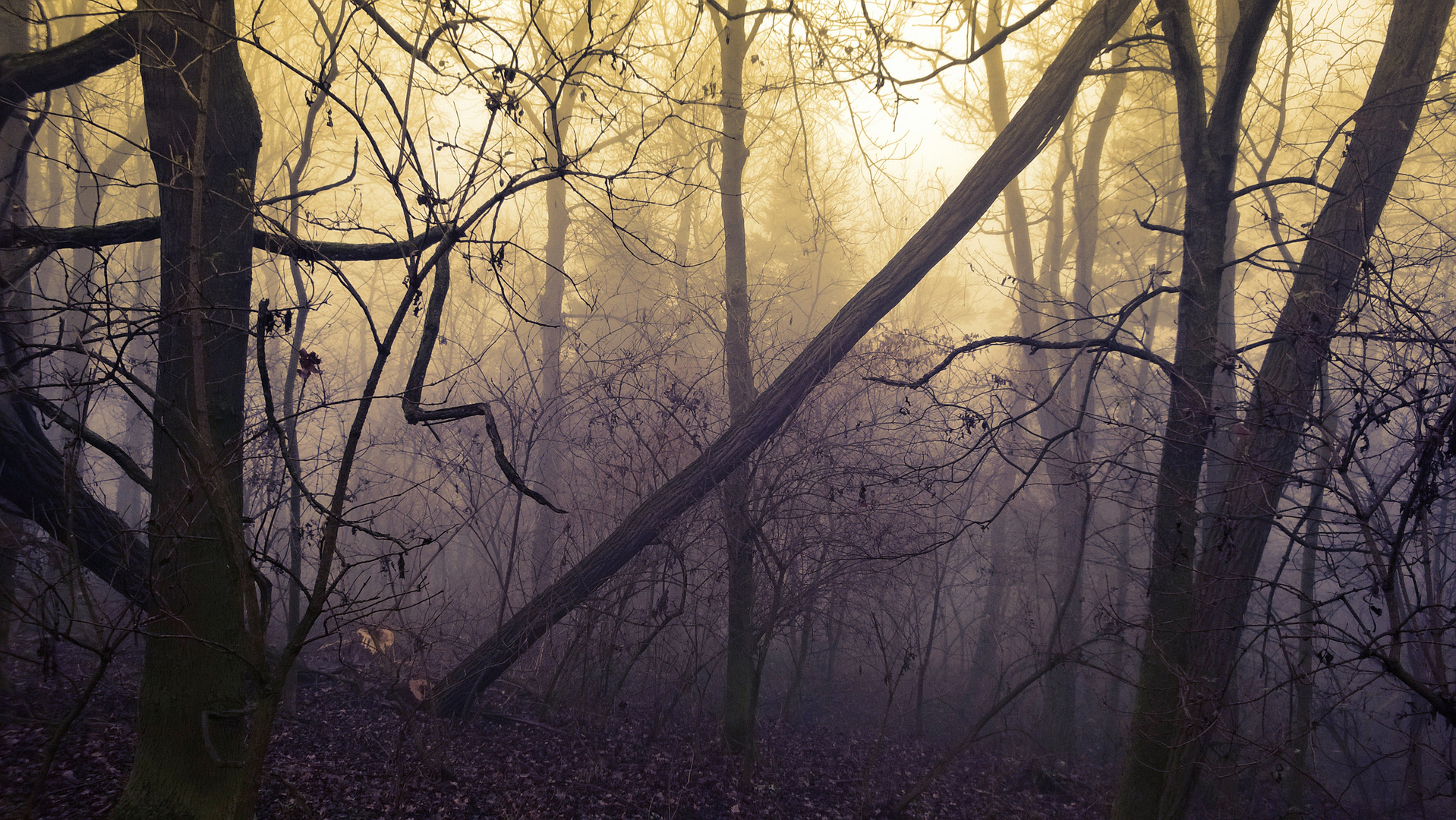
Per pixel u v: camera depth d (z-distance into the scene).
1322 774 7.22
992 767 8.61
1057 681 9.75
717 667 8.79
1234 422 4.47
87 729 5.48
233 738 4.17
